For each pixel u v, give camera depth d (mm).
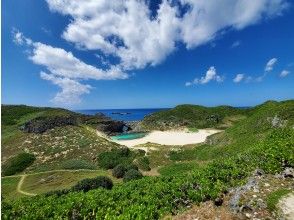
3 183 56250
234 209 15086
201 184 19016
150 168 58875
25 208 17953
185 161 59375
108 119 128125
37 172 64688
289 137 26594
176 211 16953
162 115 151125
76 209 17328
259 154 23547
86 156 71938
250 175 19641
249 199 15195
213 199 16828
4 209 17703
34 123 93938
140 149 73375
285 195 14984
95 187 34469
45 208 17359
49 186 51031
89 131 95125
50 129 91812
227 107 149875
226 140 59531
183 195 18203
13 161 71938
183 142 98438
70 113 121875
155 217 16609
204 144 68875
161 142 99062
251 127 56562
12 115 112375
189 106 155375
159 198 19172
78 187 33969
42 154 75938
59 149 77375
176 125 136000
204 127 131125
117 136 116125
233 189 17531
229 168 22375
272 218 13641
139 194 20641
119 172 52125
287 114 49344
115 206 17781
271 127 50594
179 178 22984
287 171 18344
